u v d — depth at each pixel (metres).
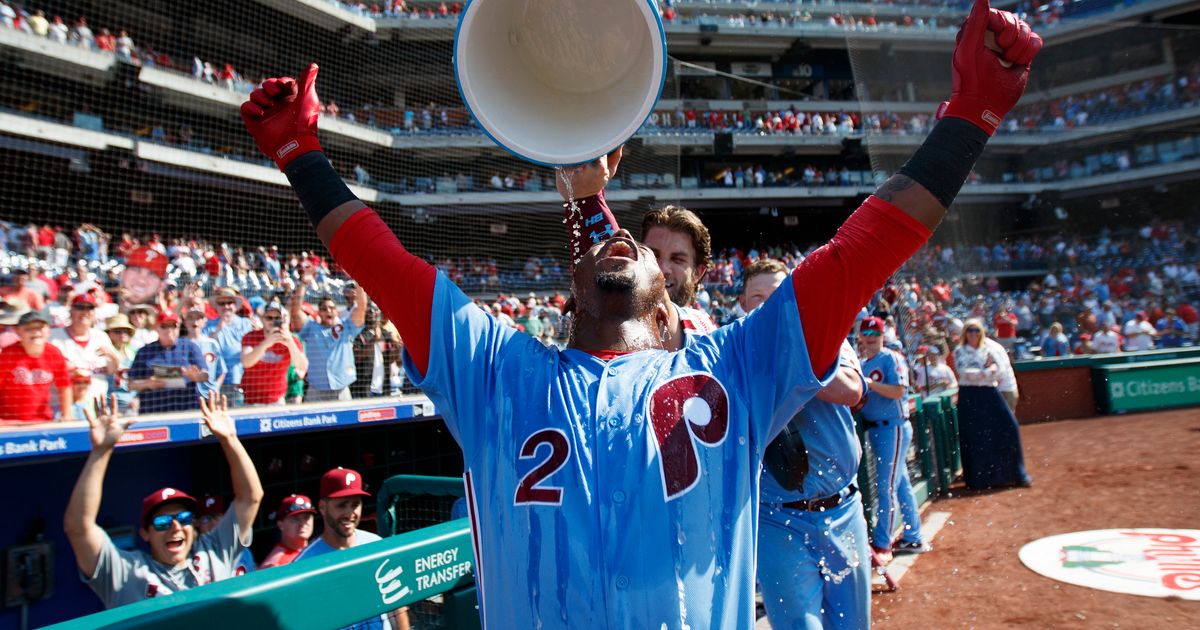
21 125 12.40
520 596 0.99
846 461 2.23
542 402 1.06
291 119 1.21
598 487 1.00
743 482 1.05
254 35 13.90
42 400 4.17
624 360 1.12
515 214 12.34
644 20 1.19
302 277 8.84
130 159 13.60
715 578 0.99
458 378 1.13
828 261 1.04
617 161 1.67
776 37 29.75
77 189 13.05
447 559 1.44
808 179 28.25
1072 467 4.41
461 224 12.22
